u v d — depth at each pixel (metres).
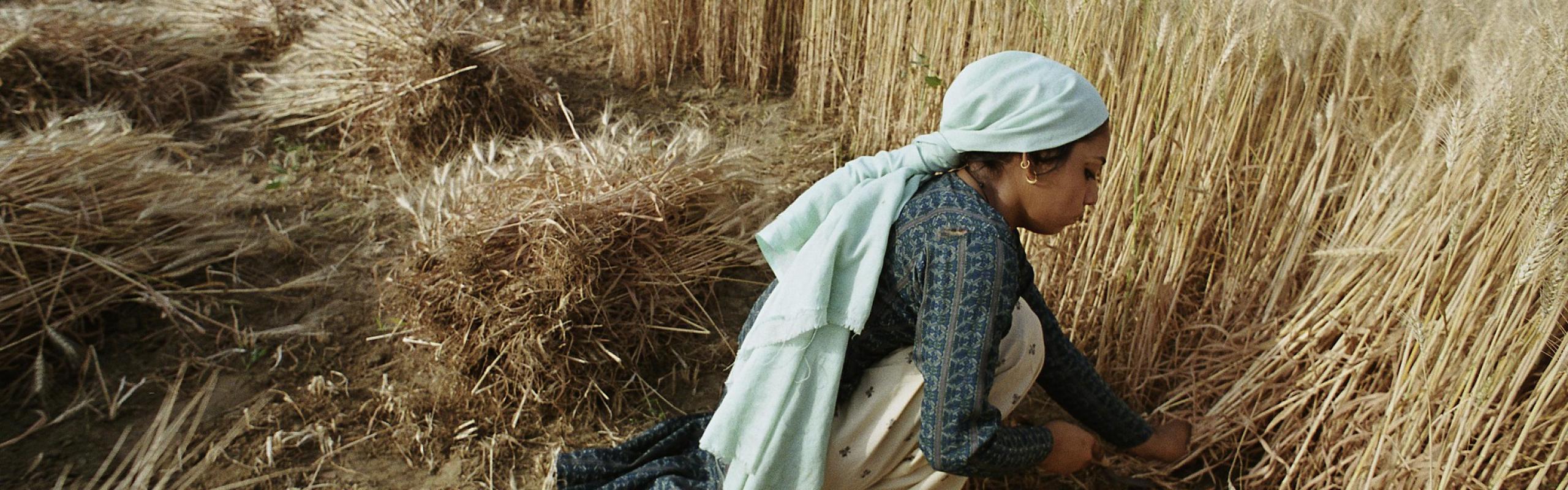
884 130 3.25
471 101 3.39
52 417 2.21
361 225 2.97
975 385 1.43
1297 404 1.98
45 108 3.25
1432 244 1.69
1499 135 1.63
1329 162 2.11
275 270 2.74
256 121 3.46
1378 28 2.19
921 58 2.79
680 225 2.80
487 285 2.42
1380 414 1.86
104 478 2.06
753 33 3.76
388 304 2.58
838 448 1.65
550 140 3.43
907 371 1.60
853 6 3.36
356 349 2.48
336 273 2.74
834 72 3.58
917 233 1.46
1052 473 2.09
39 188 2.55
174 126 3.37
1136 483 2.07
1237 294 2.25
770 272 2.86
